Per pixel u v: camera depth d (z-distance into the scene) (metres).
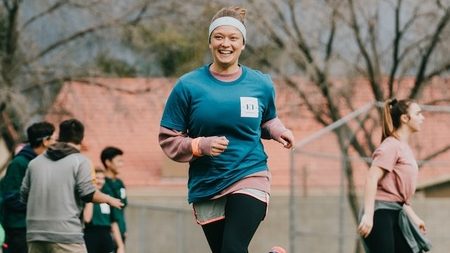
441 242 29.95
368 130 26.11
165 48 24.06
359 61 23.83
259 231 32.16
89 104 25.62
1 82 22.28
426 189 31.77
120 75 24.42
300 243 31.61
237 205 7.24
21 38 22.91
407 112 10.25
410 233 10.20
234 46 7.35
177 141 7.29
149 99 24.70
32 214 10.37
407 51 23.72
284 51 23.31
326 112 23.86
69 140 10.53
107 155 14.55
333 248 31.61
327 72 23.58
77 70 23.55
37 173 10.36
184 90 7.36
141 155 34.19
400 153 10.20
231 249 7.09
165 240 32.47
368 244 10.25
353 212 23.83
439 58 23.69
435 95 25.30
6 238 11.77
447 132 26.16
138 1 23.30
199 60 23.77
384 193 10.20
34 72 23.11
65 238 10.26
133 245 32.56
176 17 23.38
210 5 23.09
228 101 7.34
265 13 23.28
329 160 32.06
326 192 32.03
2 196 11.70
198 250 32.12
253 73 7.49
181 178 33.91
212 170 7.34
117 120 27.03
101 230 13.70
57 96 23.92
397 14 23.50
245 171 7.33
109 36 23.27
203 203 7.43
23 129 22.28
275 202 32.28
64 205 10.29
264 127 7.63
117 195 14.50
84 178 10.29
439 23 23.30
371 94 25.75
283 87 23.70
